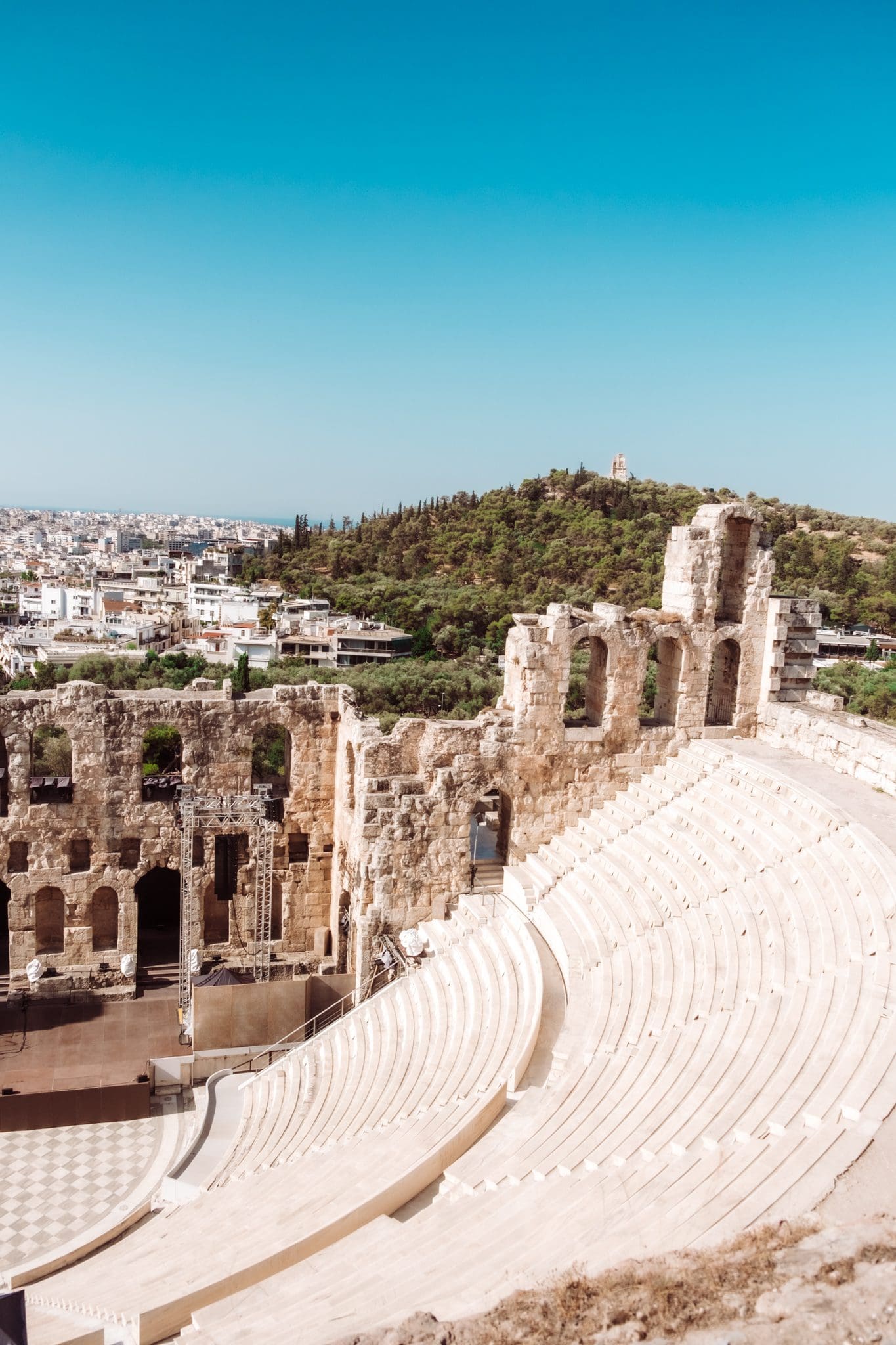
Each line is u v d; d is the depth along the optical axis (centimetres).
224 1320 1814
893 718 8425
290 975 4566
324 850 4688
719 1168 1834
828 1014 2273
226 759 4484
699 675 4256
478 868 4275
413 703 9512
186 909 4231
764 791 3597
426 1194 2322
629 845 3744
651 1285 1345
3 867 4281
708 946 2902
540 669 4041
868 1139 1773
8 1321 1569
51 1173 3256
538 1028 2889
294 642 13075
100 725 4312
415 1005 3484
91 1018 4188
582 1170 2055
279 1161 2827
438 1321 1359
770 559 4256
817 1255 1337
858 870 2845
